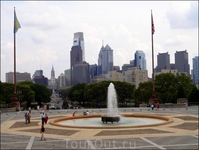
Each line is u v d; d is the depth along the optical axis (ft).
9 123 164.35
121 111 248.73
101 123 158.20
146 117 185.78
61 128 133.59
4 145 94.94
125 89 500.74
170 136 107.96
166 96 377.30
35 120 178.91
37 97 537.65
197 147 87.97
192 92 341.41
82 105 650.43
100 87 497.05
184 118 174.50
